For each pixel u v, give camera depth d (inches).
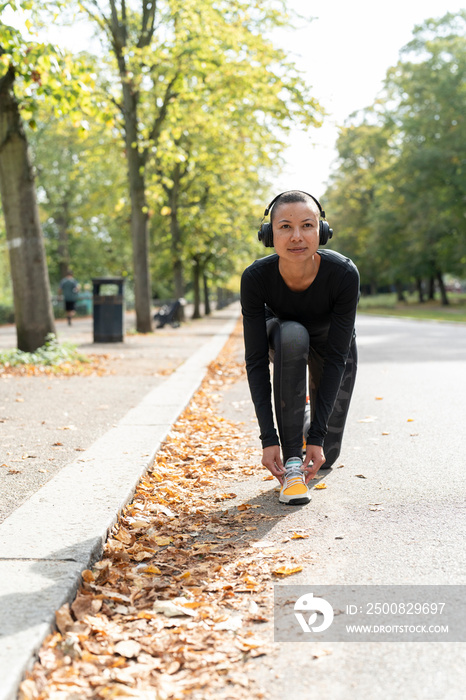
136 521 131.5
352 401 280.4
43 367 400.2
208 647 82.9
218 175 1091.9
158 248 1249.4
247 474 171.6
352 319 135.4
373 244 1877.5
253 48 625.3
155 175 724.0
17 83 414.0
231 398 309.9
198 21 603.5
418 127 1473.9
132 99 698.2
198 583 102.2
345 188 2190.0
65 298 1048.8
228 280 1636.3
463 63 1403.8
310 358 154.9
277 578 102.5
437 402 266.5
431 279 2320.4
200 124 707.4
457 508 132.4
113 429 210.2
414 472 162.6
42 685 74.0
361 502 140.1
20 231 431.5
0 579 94.3
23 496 140.7
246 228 1205.7
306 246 121.6
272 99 629.0
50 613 84.1
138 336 724.0
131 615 91.7
